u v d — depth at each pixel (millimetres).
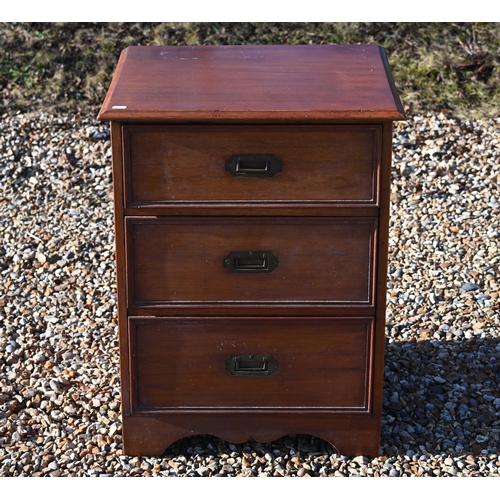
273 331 2668
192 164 2557
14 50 4383
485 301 3312
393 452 2789
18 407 2912
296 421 2738
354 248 2613
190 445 2818
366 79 2645
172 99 2547
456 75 4281
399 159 3922
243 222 2594
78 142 4000
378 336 2668
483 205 3746
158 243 2607
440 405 2928
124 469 2738
